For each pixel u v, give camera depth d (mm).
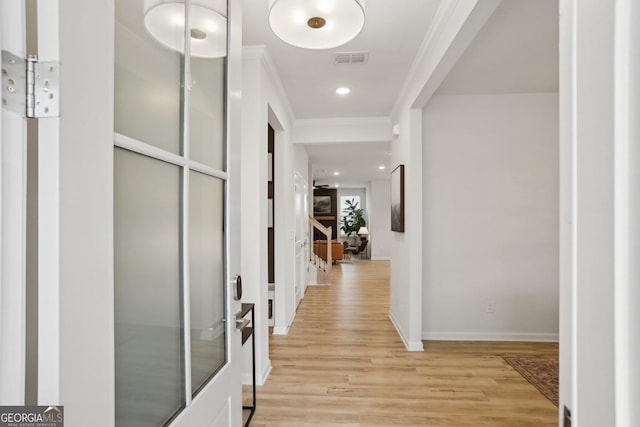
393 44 2633
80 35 568
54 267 519
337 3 1693
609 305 488
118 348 718
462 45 2086
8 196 488
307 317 4461
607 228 493
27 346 547
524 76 3113
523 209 3590
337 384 2613
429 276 3646
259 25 2395
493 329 3613
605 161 496
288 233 4102
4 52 486
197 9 1038
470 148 3611
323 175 10039
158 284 850
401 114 3834
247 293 2686
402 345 3443
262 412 2230
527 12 2090
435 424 2104
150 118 825
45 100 519
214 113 1150
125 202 736
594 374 517
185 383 931
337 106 4105
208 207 1112
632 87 462
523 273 3598
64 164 532
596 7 512
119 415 720
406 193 3527
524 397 2424
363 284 6809
